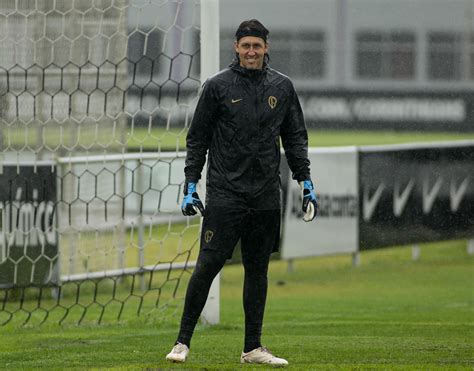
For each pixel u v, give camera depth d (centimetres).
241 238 1894
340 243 4041
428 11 10038
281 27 10444
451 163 4331
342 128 9319
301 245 3938
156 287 3181
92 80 3177
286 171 3875
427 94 9131
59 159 3056
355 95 9288
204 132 1856
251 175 1834
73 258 3183
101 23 2998
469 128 9088
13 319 2817
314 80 9912
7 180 2997
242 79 1819
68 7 3041
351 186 4050
